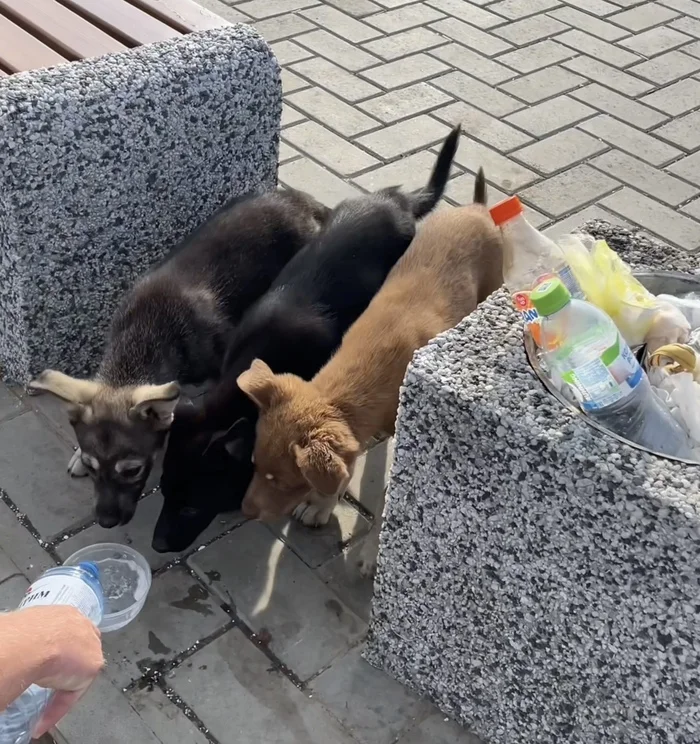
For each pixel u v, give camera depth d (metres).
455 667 2.41
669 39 6.00
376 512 2.95
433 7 6.15
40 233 3.05
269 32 5.68
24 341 3.28
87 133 2.96
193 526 2.84
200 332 3.21
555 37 5.92
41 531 2.94
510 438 1.90
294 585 2.83
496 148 4.84
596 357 1.93
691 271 2.39
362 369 2.68
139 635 2.66
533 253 2.22
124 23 3.41
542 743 2.32
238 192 3.59
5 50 3.17
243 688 2.55
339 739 2.46
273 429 2.58
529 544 2.02
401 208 3.52
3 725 1.65
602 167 4.76
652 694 2.00
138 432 2.85
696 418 2.01
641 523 1.79
